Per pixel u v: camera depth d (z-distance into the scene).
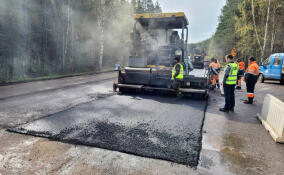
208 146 3.31
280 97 8.29
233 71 5.44
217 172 2.53
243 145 3.38
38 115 4.74
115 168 2.54
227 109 5.65
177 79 6.92
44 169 2.48
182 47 7.46
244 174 2.51
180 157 2.86
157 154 2.92
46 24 17.78
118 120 4.50
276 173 2.55
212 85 10.05
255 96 8.46
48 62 18.30
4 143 3.18
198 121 4.61
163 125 4.24
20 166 2.54
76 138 3.42
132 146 3.16
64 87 9.42
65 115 4.79
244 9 23.61
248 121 4.80
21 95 7.23
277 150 3.22
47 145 3.15
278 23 21.41
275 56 13.08
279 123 3.66
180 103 6.55
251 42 24.25
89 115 4.84
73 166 2.56
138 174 2.43
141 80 7.73
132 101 6.64
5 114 4.76
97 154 2.89
